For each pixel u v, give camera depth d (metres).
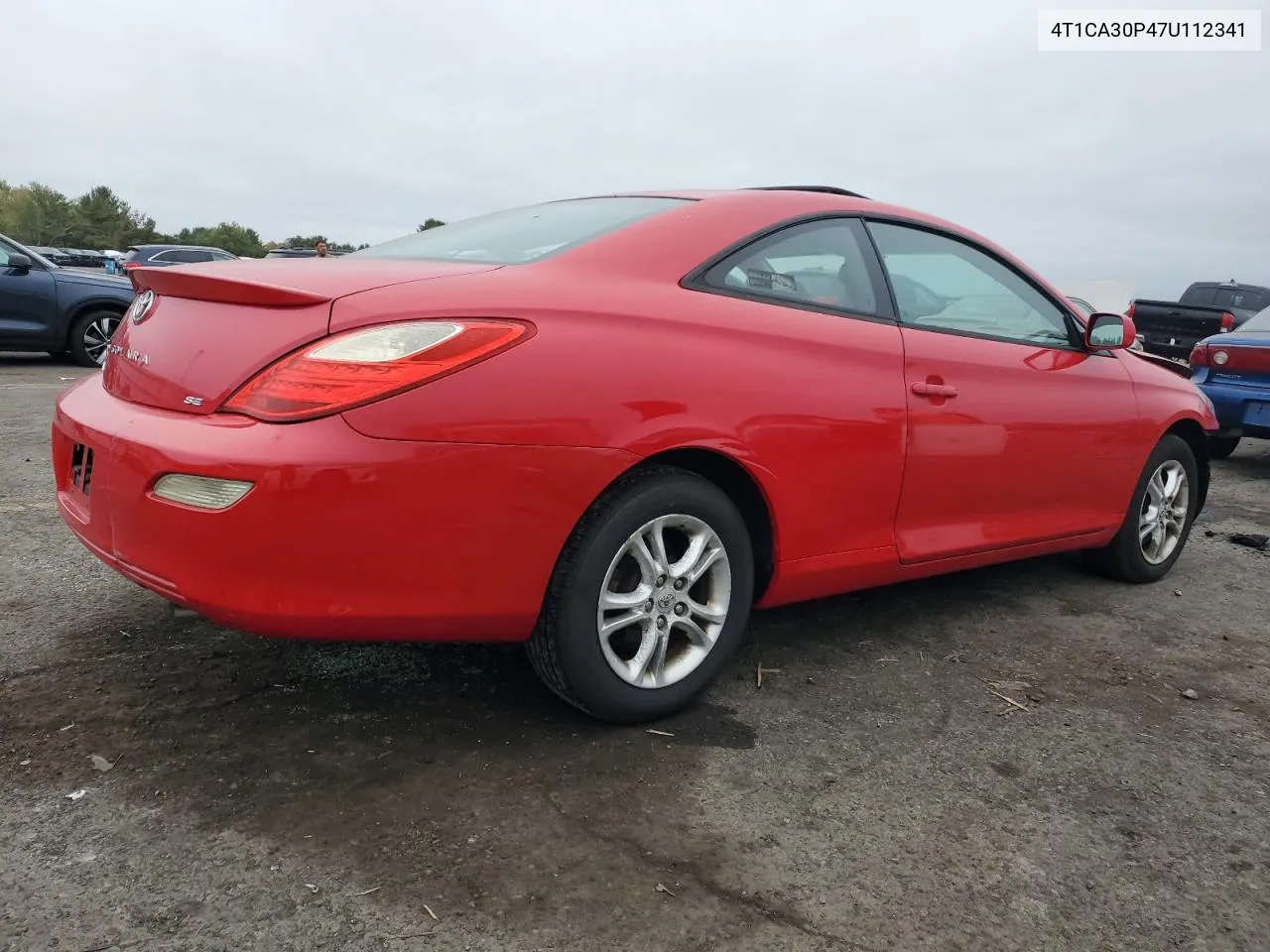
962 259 3.37
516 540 2.14
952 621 3.53
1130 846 2.10
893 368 2.90
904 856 2.01
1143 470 3.97
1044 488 3.50
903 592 3.84
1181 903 1.91
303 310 2.03
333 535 1.95
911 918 1.81
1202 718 2.79
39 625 2.92
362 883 1.82
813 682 2.88
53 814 1.97
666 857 1.95
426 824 2.02
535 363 2.14
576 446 2.18
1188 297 20.02
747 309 2.61
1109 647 3.35
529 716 2.54
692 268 2.56
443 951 1.66
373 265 2.38
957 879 1.94
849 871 1.94
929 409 2.99
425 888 1.81
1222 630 3.59
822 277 2.87
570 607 2.27
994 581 4.08
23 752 2.21
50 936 1.64
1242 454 8.27
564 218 2.88
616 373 2.26
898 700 2.79
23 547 3.63
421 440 1.99
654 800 2.16
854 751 2.46
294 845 1.92
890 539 2.99
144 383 2.22
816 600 3.67
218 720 2.41
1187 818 2.23
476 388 2.06
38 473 4.85
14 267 9.39
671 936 1.72
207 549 1.95
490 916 1.75
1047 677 3.04
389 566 2.01
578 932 1.72
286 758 2.25
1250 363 7.07
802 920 1.79
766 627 3.35
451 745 2.36
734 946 1.71
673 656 2.59
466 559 2.09
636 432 2.27
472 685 2.70
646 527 2.37
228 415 2.01
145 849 1.88
